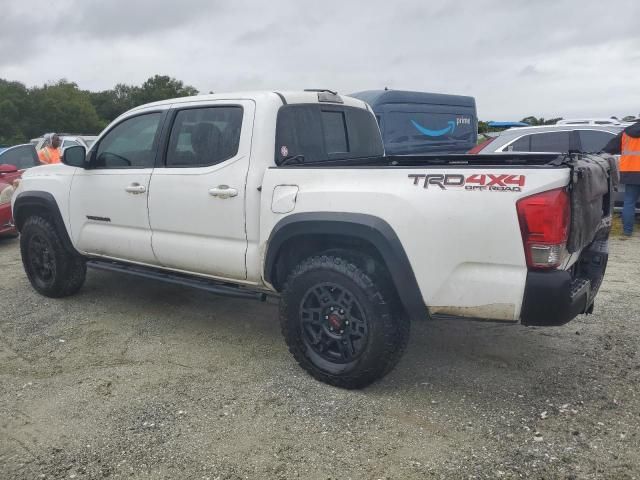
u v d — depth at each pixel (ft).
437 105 36.76
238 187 13.11
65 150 16.22
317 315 12.34
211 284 14.57
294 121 13.75
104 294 19.20
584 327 15.39
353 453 9.94
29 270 19.04
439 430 10.58
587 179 10.73
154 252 15.19
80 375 13.12
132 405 11.69
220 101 13.96
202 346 14.76
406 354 13.99
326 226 11.69
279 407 11.50
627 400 11.45
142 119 15.56
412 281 11.00
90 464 9.76
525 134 30.01
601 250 13.55
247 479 9.30
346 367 11.94
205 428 10.78
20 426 11.00
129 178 15.39
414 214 10.81
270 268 12.75
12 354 14.38
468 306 10.71
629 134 26.45
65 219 17.35
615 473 9.20
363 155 16.28
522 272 10.20
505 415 11.03
